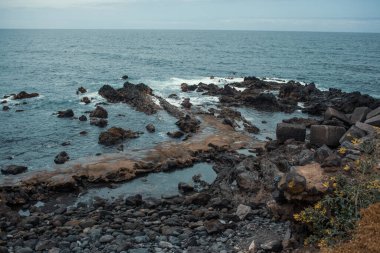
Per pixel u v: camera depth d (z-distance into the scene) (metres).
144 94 48.81
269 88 57.81
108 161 26.22
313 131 25.38
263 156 25.25
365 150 14.26
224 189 21.61
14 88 58.31
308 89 53.84
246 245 14.48
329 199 11.76
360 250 9.71
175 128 36.25
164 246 14.95
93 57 114.44
